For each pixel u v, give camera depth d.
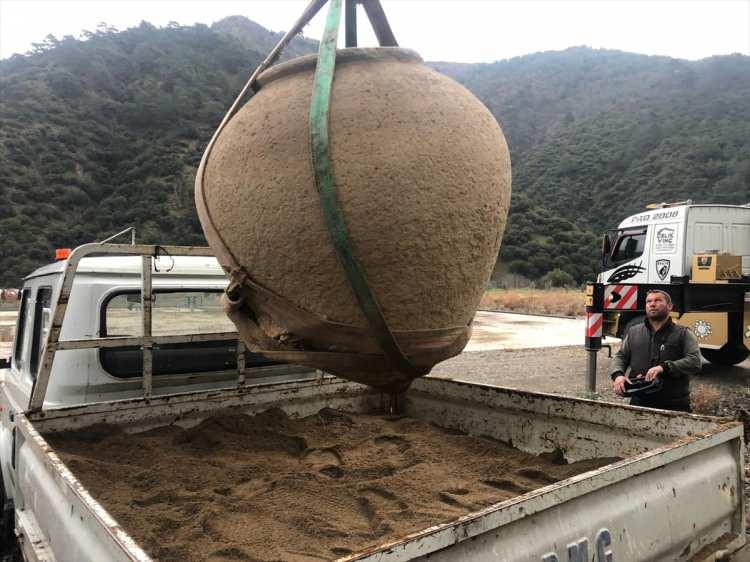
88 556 1.64
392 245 1.84
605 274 10.96
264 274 2.00
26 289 4.20
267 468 2.99
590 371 7.78
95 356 3.34
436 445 3.38
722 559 2.44
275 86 2.12
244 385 3.73
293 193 1.88
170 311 3.65
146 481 2.71
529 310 25.55
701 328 8.97
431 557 1.52
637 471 2.11
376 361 1.96
